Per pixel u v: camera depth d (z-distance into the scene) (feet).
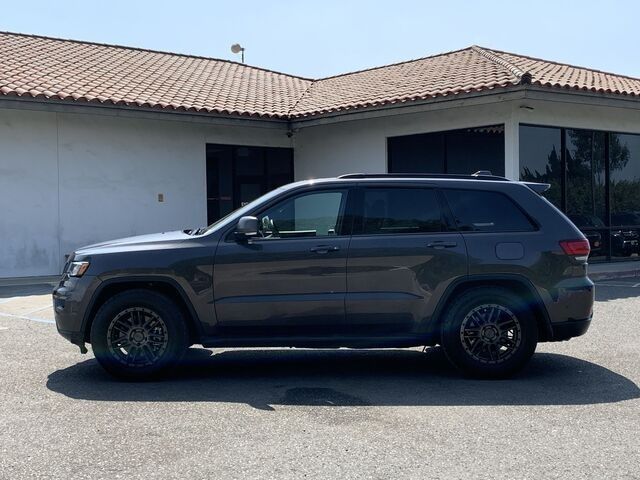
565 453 16.42
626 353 27.14
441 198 23.71
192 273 22.71
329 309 22.88
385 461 15.88
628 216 58.95
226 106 58.08
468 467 15.53
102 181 54.24
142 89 57.11
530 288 23.07
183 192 58.90
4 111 49.57
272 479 14.85
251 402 20.67
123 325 22.90
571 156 54.75
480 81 49.98
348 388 22.40
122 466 15.57
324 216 23.52
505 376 23.30
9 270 50.06
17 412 19.51
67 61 60.80
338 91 66.08
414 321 23.08
